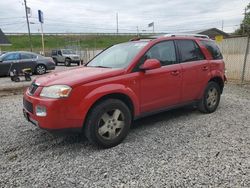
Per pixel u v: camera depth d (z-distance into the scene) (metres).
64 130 3.83
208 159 3.70
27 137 4.71
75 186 3.12
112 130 4.18
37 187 3.12
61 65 29.30
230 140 4.41
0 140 4.59
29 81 12.64
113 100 4.16
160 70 4.77
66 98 3.75
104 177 3.30
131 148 4.15
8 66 15.12
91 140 4.03
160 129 5.02
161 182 3.15
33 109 3.96
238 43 12.84
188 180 3.17
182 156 3.82
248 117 5.76
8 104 7.54
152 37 5.23
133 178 3.26
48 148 4.22
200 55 5.69
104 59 5.19
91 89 3.93
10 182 3.23
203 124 5.28
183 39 5.43
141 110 4.59
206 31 34.25
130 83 4.34
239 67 11.88
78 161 3.75
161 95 4.85
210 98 5.98
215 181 3.13
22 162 3.75
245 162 3.59
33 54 16.36
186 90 5.31
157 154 3.91
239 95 8.38
